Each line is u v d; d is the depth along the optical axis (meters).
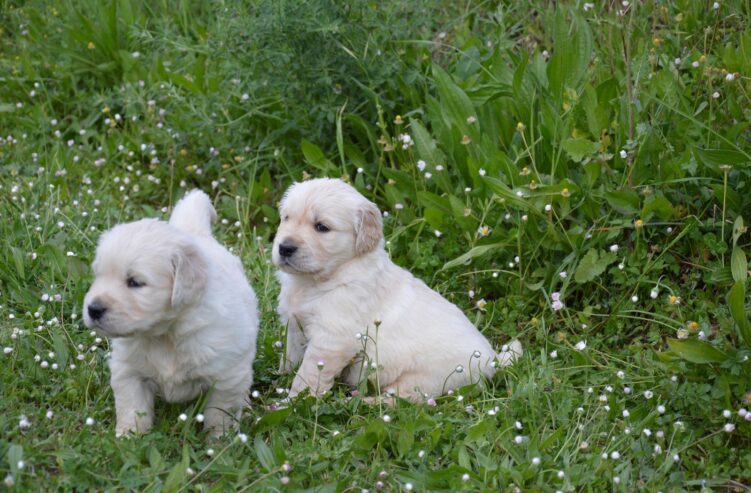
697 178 1.87
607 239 1.90
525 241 1.95
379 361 1.75
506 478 1.59
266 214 2.13
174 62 2.37
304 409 1.68
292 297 1.78
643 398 1.74
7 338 1.76
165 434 1.63
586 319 1.87
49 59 2.42
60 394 1.68
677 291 1.87
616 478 1.59
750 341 1.69
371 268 1.76
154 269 1.56
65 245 1.95
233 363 1.63
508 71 2.09
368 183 2.12
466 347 1.76
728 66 2.01
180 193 2.19
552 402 1.73
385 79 2.11
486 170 1.97
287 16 2.07
